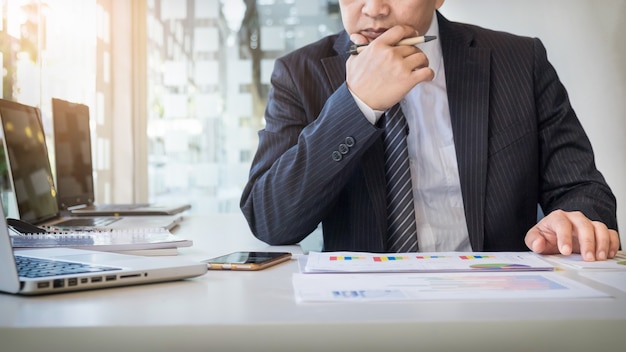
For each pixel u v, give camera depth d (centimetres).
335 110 115
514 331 53
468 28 144
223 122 425
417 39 110
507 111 134
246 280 76
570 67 224
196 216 208
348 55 138
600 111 203
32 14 189
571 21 219
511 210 130
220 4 418
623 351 53
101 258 83
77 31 236
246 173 425
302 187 117
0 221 65
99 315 56
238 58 428
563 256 95
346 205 132
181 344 52
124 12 312
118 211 189
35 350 52
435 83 137
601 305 59
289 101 139
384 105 112
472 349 53
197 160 412
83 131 212
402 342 52
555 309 57
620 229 194
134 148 321
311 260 88
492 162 131
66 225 152
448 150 135
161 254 106
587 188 127
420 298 62
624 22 183
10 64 176
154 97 393
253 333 52
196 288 71
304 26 432
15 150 147
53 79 212
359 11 118
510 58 139
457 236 133
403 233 125
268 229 121
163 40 406
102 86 286
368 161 127
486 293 65
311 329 52
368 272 78
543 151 138
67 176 193
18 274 68
